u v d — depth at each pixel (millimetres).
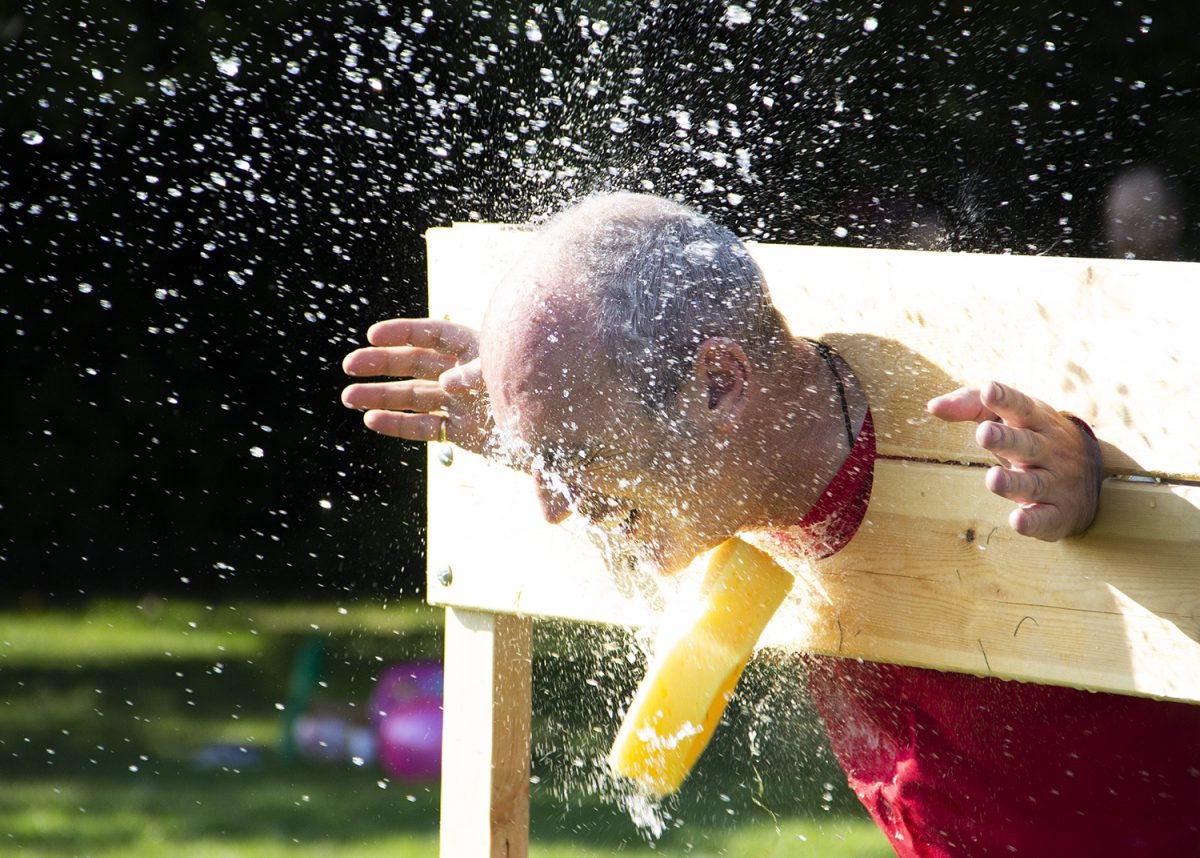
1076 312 4180
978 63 16953
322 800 12969
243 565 21641
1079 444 4004
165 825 12211
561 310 4344
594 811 12195
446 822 5910
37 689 16828
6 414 22328
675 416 4355
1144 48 17141
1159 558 4051
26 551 22234
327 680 16531
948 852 5074
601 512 4633
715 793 12391
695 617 4543
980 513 4371
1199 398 3977
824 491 4535
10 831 12023
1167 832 4789
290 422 21500
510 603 5512
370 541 21500
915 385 4500
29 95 19781
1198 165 17062
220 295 20625
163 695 16516
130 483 22375
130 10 19266
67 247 21078
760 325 4461
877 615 4609
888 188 16500
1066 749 4750
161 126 19688
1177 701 4438
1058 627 4242
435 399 5262
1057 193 16953
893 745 5199
